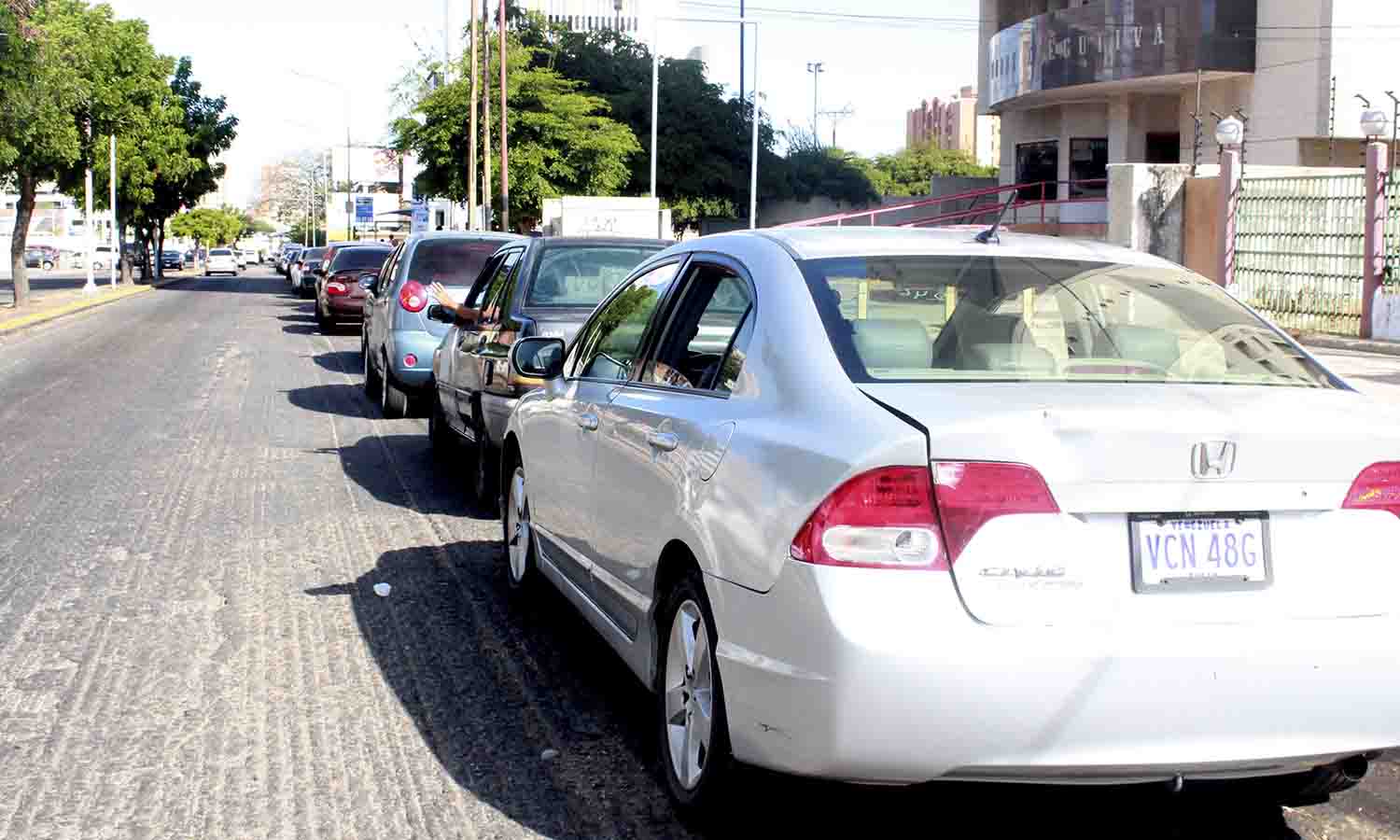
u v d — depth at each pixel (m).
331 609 6.69
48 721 5.05
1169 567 3.35
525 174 43.72
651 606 4.40
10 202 99.62
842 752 3.29
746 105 58.09
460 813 4.25
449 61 45.44
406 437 12.88
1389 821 4.27
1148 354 4.19
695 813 4.05
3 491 9.78
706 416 4.16
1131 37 34.50
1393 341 17.62
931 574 3.26
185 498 9.60
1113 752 3.29
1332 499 3.47
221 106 59.34
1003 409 3.41
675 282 5.11
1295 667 3.35
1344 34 31.31
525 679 5.63
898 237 4.61
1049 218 39.75
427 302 13.56
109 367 20.02
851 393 3.65
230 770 4.59
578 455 5.38
